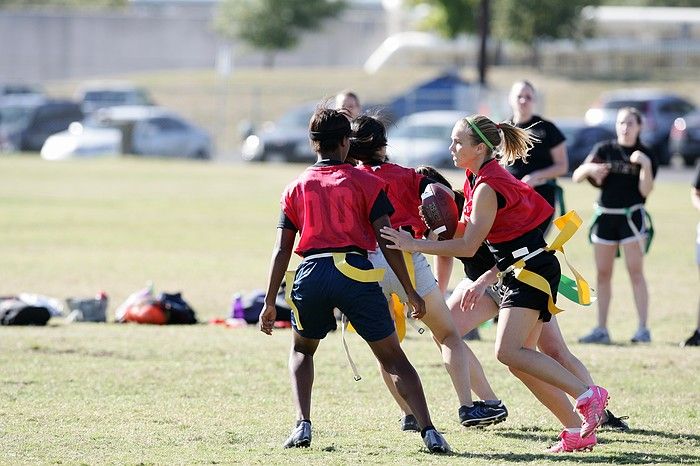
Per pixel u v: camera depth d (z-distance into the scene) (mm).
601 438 26969
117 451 24969
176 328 43812
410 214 27312
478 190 25047
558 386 25031
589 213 89688
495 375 34906
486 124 25328
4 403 30203
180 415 29094
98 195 102750
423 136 136625
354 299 24047
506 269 25359
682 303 51406
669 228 80500
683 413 30000
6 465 23516
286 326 44062
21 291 52594
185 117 198250
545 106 191625
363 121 27469
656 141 145375
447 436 27062
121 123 155375
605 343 41531
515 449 25594
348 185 24234
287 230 24750
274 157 149250
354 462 23781
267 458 24203
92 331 42500
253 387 32875
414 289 24656
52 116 166125
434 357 37781
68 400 30734
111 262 62469
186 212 89875
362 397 31703
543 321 25875
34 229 77688
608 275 42031
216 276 57969
